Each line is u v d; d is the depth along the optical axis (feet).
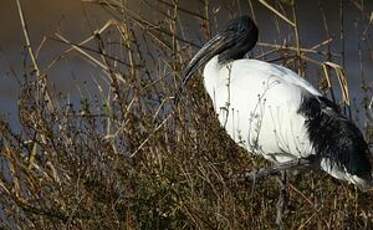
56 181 35.88
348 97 40.52
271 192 38.11
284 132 36.65
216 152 37.50
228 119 38.17
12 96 59.11
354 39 65.31
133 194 35.96
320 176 38.09
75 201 35.09
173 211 35.27
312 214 35.09
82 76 58.65
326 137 35.86
